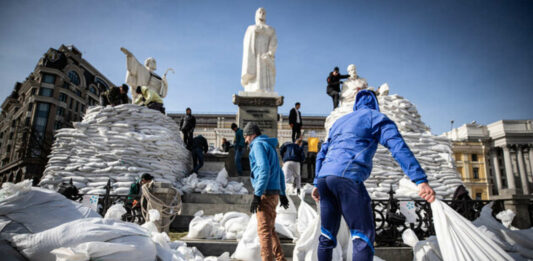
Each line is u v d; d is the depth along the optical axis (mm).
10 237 2111
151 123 8266
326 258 2338
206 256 3838
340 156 2264
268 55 11062
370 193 7500
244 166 10055
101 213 5152
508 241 3471
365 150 2238
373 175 7945
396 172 8062
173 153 8094
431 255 3221
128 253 2174
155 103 9320
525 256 3205
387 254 3863
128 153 7406
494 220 3746
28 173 35469
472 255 2449
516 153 48438
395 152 2127
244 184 8406
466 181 48188
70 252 1933
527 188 47094
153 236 2812
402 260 3852
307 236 3379
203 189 7395
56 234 2113
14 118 51188
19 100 51531
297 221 4562
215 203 6801
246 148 10211
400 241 4289
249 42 11242
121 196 4855
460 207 4633
